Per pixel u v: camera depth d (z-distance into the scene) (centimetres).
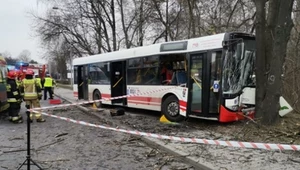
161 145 692
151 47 1124
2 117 1223
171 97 1014
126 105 1262
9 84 1094
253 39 888
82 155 648
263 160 571
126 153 665
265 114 811
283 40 786
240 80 855
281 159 577
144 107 1150
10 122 1112
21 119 1100
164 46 1061
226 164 548
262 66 823
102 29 3078
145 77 1146
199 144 696
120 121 1052
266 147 443
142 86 1159
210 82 881
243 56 859
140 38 2764
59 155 648
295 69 1227
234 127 847
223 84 839
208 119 923
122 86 1312
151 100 1110
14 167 563
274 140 693
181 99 959
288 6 776
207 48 890
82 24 3053
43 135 860
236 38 852
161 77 1066
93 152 673
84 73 1691
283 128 779
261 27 819
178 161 604
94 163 591
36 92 1100
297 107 1143
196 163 562
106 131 902
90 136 841
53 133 887
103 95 1459
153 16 2545
